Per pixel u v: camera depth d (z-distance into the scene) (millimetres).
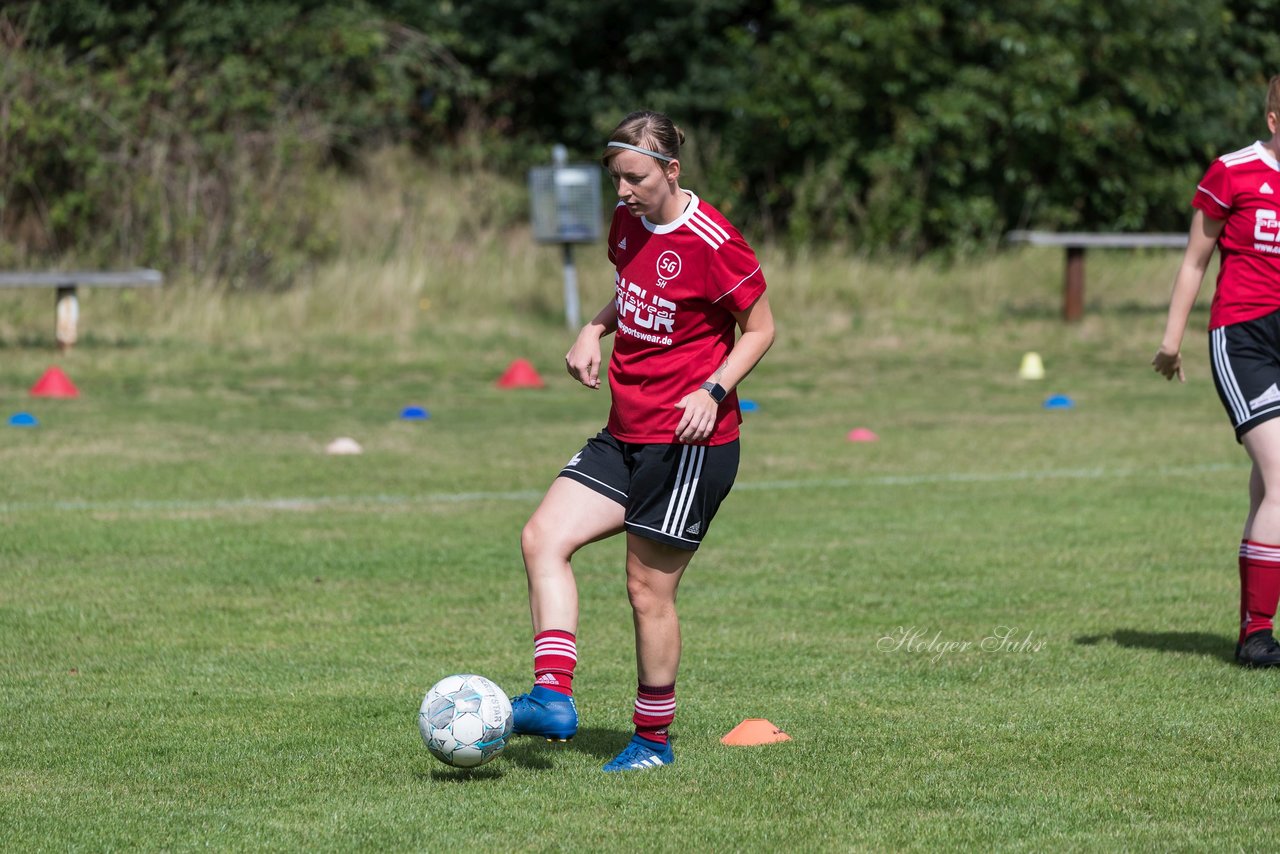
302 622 20703
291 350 58375
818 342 62062
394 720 16047
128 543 25953
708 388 13211
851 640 19641
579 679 17938
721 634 20000
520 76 91312
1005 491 31594
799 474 34094
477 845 12094
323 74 80000
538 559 13680
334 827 12570
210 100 70688
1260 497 18562
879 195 78500
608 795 13391
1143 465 35094
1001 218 80875
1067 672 17922
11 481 31812
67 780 14000
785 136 81562
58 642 19578
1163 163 83438
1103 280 75625
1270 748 14758
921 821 12602
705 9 86375
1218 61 85938
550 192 64500
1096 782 13703
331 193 72812
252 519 28312
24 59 64625
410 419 43625
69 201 64438
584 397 49531
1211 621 20672
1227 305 18406
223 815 12930
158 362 54188
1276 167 18094
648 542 13734
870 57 78500
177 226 66188
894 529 27547
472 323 65500
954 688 17266
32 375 50375
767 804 13102
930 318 67188
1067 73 76812
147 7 74438
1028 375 54438
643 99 88625
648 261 13477
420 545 26031
